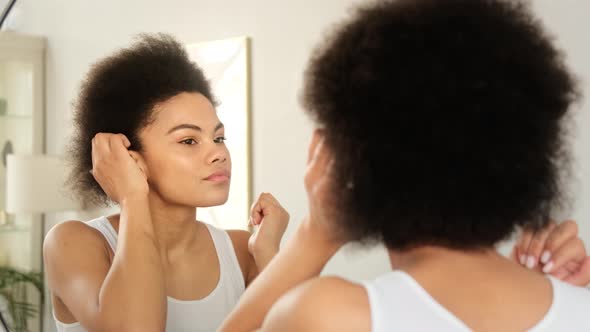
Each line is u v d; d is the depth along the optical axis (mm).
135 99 909
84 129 1000
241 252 1044
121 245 803
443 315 375
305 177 458
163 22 2172
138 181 840
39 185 2598
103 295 779
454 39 403
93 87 982
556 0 1319
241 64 1908
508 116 399
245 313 473
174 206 921
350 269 1513
